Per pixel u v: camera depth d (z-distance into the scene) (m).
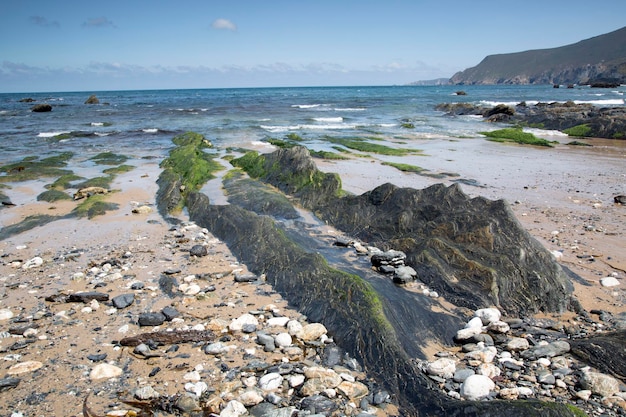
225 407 5.40
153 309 8.23
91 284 9.38
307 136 32.19
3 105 76.00
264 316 7.86
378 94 115.69
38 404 5.63
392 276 9.30
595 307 8.04
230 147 27.14
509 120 43.34
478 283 8.44
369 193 12.82
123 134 34.31
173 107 64.88
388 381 6.02
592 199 15.21
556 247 10.78
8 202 15.86
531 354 6.53
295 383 5.89
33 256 11.12
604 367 6.19
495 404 5.16
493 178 18.77
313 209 14.22
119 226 13.39
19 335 7.39
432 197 11.36
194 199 14.91
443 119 46.78
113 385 6.00
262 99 88.38
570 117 37.88
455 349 6.90
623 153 25.53
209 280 9.48
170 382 6.04
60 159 23.67
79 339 7.21
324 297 8.02
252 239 10.99
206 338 7.08
